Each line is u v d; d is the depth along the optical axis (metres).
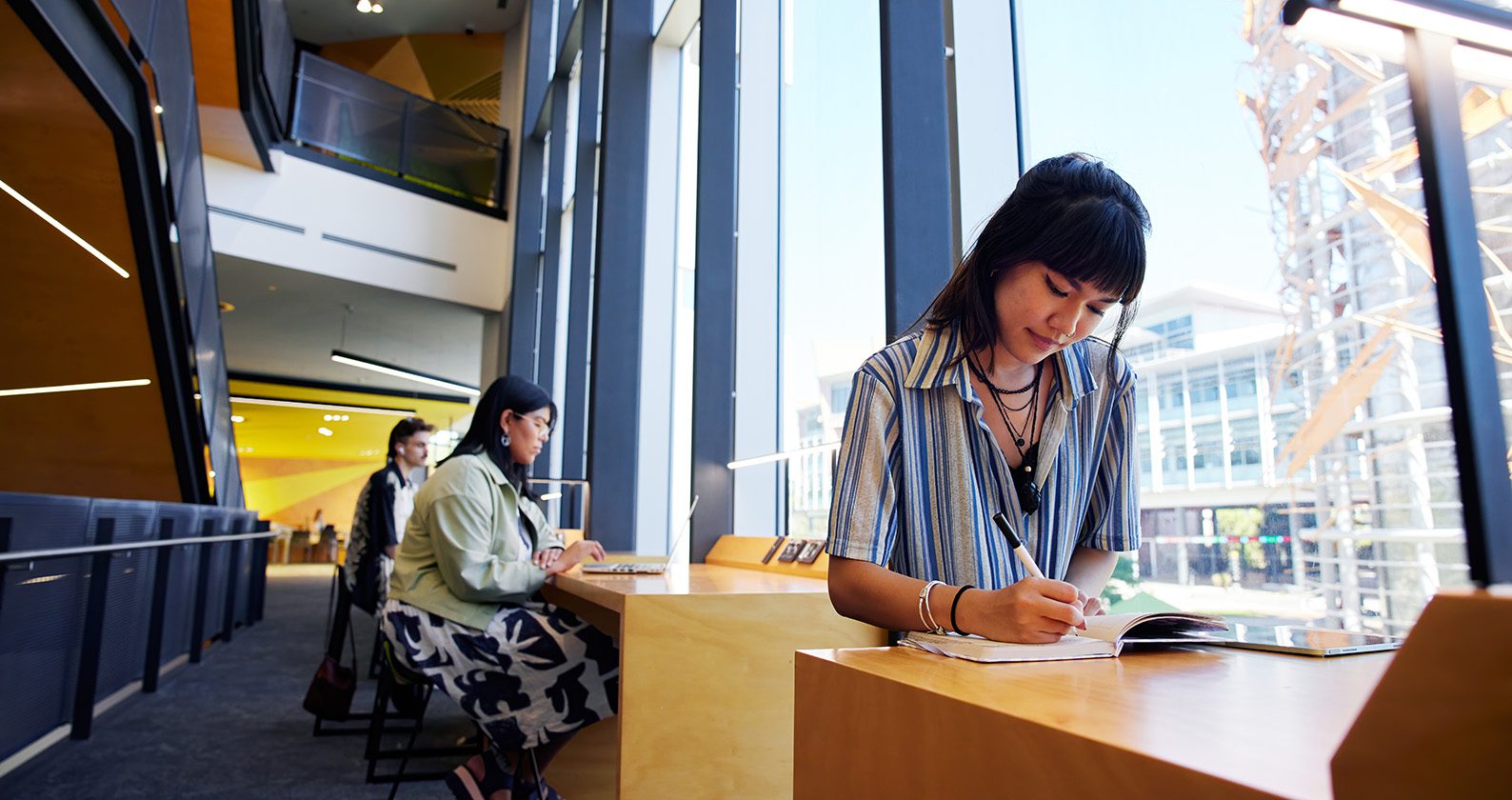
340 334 9.72
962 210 1.93
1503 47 0.69
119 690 3.28
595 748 2.14
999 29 1.97
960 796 0.46
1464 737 0.26
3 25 2.66
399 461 3.38
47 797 2.24
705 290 3.15
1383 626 1.04
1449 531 0.98
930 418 0.91
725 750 1.49
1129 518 0.97
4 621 2.20
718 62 3.34
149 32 3.51
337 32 10.21
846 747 0.58
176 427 4.73
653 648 1.48
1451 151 0.66
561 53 6.59
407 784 2.41
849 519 0.87
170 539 3.52
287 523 17.00
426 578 1.87
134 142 3.42
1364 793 0.28
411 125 8.10
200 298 4.72
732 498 3.03
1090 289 0.80
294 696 3.58
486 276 8.26
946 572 0.89
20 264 3.88
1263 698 0.49
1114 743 0.37
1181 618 0.73
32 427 4.62
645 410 4.10
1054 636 0.67
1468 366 0.63
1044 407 0.94
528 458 2.11
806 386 2.89
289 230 7.32
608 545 3.86
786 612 1.55
